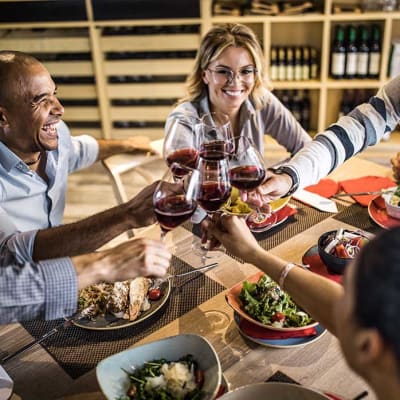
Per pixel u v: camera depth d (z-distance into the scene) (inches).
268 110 85.3
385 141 138.2
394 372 19.7
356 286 20.7
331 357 40.7
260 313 43.5
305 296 35.1
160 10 127.5
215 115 80.0
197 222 60.7
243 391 35.0
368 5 126.3
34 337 44.2
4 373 38.8
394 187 65.4
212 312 46.1
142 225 49.7
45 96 56.7
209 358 37.3
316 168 60.2
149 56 136.8
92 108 144.6
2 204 61.9
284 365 40.2
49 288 37.8
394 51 128.9
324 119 138.9
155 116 143.6
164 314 46.1
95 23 130.4
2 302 37.5
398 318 19.2
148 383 36.0
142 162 77.5
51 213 66.7
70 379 39.7
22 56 55.8
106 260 39.0
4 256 49.3
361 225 58.9
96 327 44.1
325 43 126.8
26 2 129.3
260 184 53.1
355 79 132.3
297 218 61.0
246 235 40.6
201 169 46.0
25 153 61.3
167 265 40.1
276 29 134.8
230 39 74.8
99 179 142.6
